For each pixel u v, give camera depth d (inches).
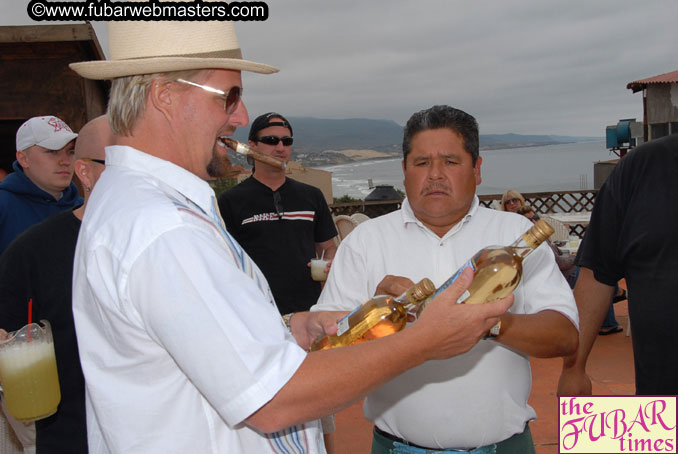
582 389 64.9
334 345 47.2
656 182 56.4
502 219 61.2
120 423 35.4
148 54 37.7
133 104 38.5
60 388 58.8
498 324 46.6
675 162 55.7
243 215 123.0
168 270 31.9
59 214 63.7
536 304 56.6
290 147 125.8
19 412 55.2
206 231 35.7
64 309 58.8
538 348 51.5
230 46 40.7
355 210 410.3
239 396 31.2
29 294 59.4
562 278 58.3
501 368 56.5
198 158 40.9
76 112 188.4
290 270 122.9
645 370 57.9
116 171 39.0
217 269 33.2
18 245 60.9
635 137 579.2
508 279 42.3
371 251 63.4
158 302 31.7
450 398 56.1
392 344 34.4
